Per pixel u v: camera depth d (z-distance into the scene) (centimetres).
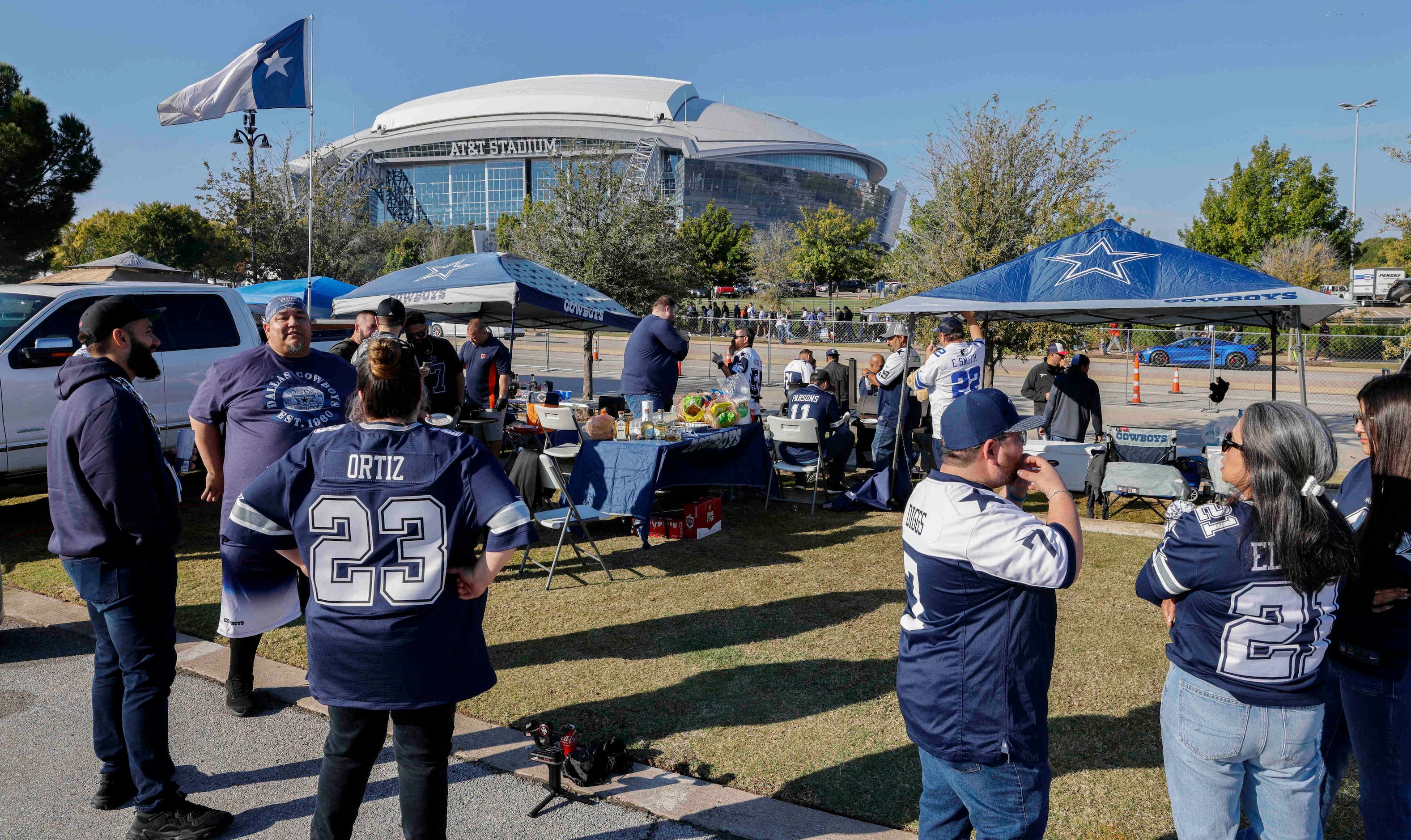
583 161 2080
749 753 367
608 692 429
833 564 645
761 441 825
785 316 3809
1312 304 665
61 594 574
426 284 905
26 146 2553
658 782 346
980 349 757
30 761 368
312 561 234
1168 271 732
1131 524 760
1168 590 219
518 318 1113
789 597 568
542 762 349
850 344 3138
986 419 210
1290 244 3216
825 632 504
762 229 11388
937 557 210
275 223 2433
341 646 233
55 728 397
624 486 667
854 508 836
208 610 544
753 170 11775
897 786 340
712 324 2755
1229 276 712
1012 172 1330
